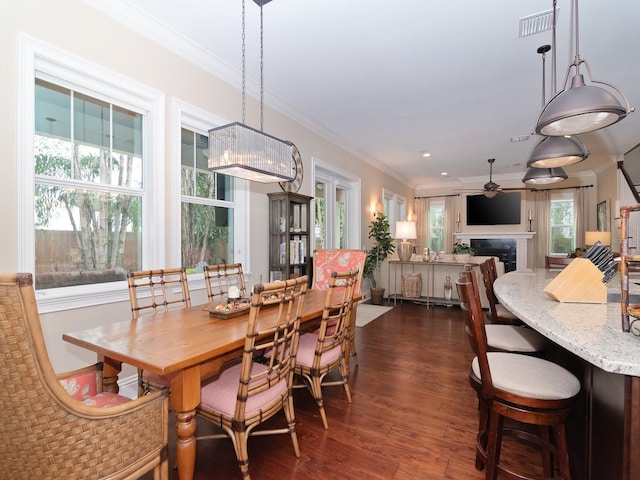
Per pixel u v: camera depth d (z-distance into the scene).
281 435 2.04
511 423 2.11
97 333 1.67
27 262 1.96
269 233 3.96
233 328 1.75
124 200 2.62
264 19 2.59
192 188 3.15
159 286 2.72
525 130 5.19
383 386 2.73
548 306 1.67
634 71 3.34
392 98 4.04
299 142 4.55
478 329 1.36
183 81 2.91
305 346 2.31
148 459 1.26
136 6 2.45
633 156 6.90
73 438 1.04
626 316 1.16
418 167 7.77
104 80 2.35
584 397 1.36
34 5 1.99
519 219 8.53
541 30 2.72
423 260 6.29
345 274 2.16
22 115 1.94
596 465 1.19
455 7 2.46
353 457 1.83
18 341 0.92
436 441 1.97
